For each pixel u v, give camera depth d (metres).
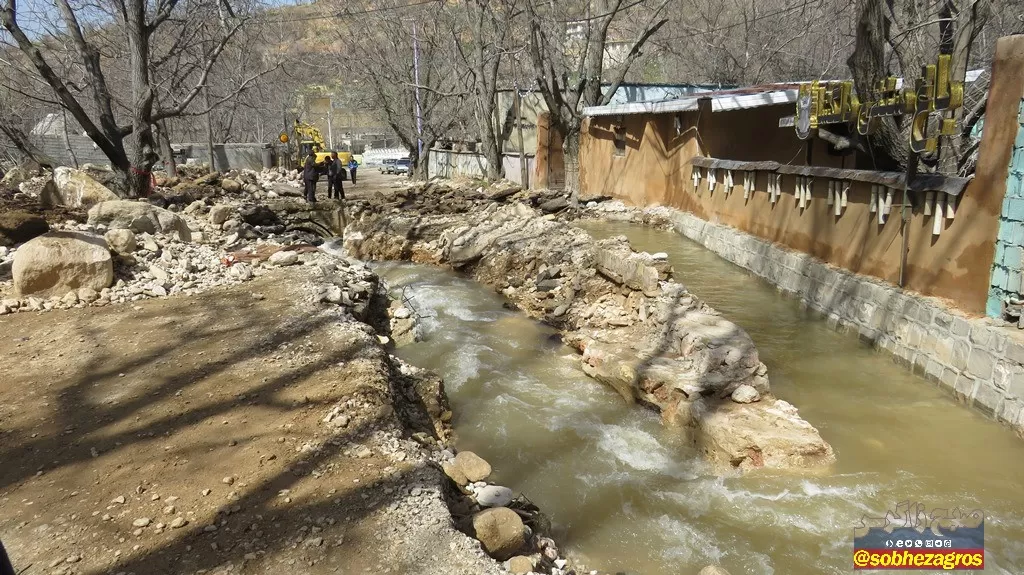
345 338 6.56
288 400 5.21
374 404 5.14
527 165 24.48
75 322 7.06
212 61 17.23
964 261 6.76
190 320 7.13
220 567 3.33
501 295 10.77
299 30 35.88
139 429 4.74
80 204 12.69
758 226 12.02
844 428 5.98
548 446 5.86
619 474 5.41
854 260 8.90
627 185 19.44
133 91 15.60
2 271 8.22
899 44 9.98
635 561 4.37
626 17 27.92
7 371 5.74
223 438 4.61
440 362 7.73
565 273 10.19
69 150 25.00
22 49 13.47
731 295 10.37
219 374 5.70
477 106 25.91
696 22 28.67
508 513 4.08
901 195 7.82
